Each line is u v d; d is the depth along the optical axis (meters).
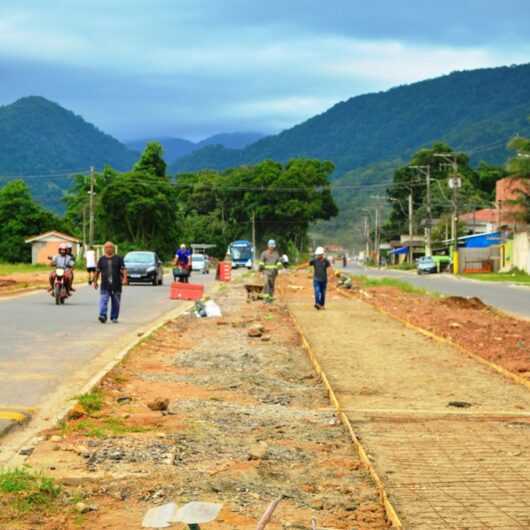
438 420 9.97
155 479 7.31
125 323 21.88
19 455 8.08
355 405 10.98
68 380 12.59
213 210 138.25
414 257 121.06
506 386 12.51
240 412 10.45
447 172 131.38
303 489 7.20
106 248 21.92
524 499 6.93
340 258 187.75
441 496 6.99
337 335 19.45
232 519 6.33
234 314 25.95
